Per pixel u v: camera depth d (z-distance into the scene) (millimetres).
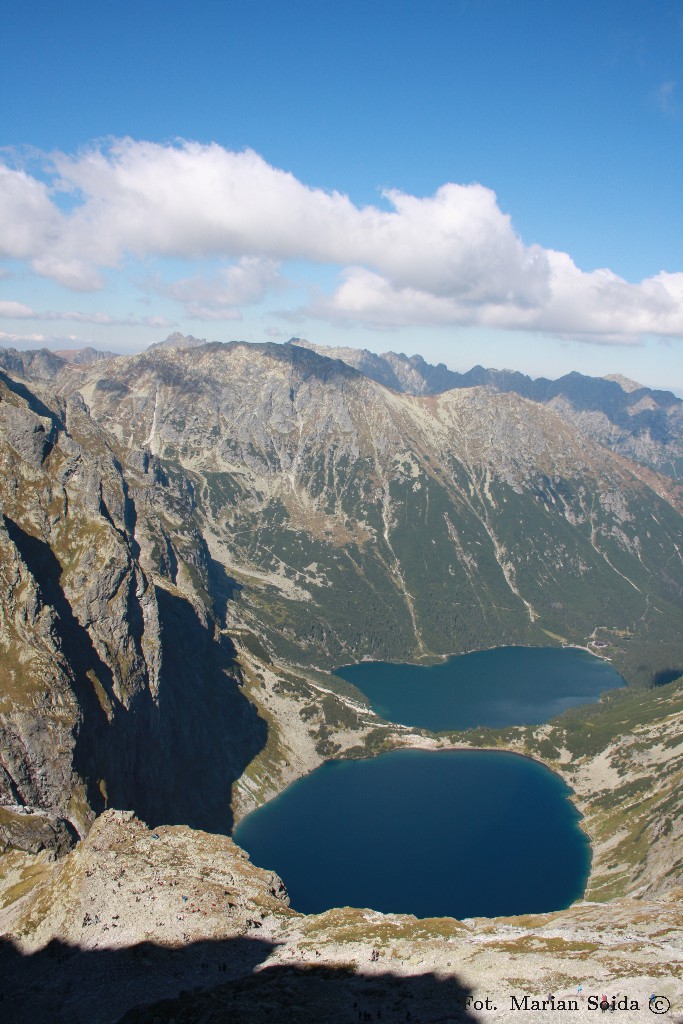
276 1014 80375
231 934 107625
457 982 87000
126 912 110938
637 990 78062
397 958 97000
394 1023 76812
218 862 132125
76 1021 84562
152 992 90312
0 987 94062
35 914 113062
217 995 87000
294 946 104500
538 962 90562
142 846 133125
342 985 88812
